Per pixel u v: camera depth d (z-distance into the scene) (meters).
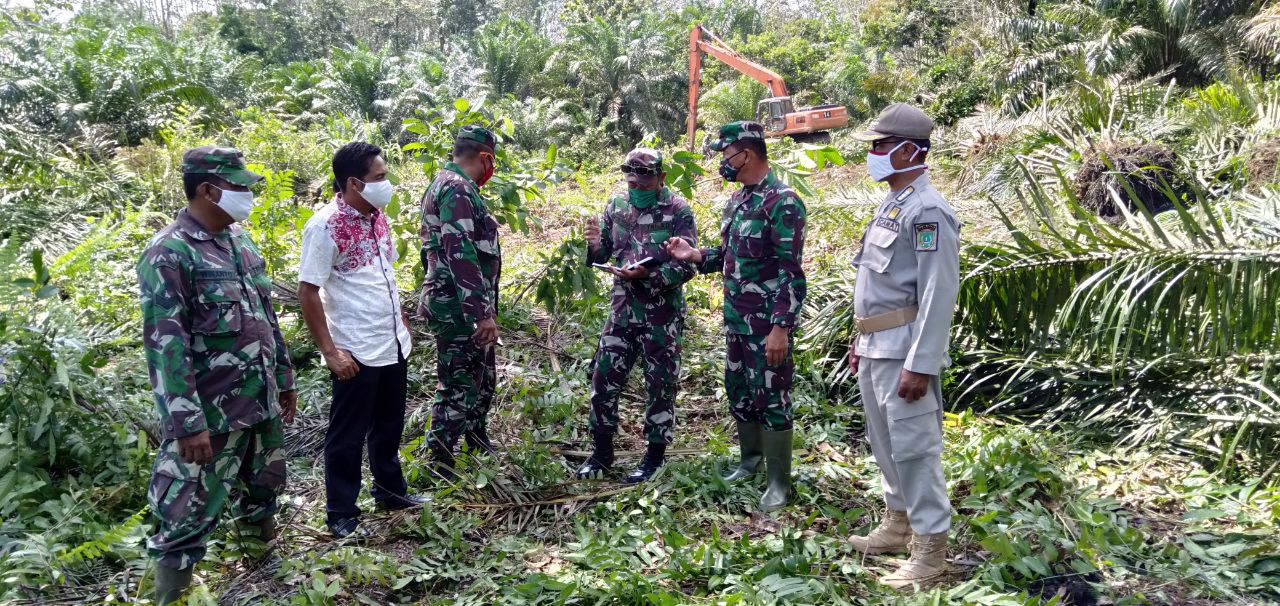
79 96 16.41
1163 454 3.89
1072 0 19.00
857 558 3.16
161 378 2.58
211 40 24.89
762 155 3.56
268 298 3.01
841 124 15.13
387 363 3.44
